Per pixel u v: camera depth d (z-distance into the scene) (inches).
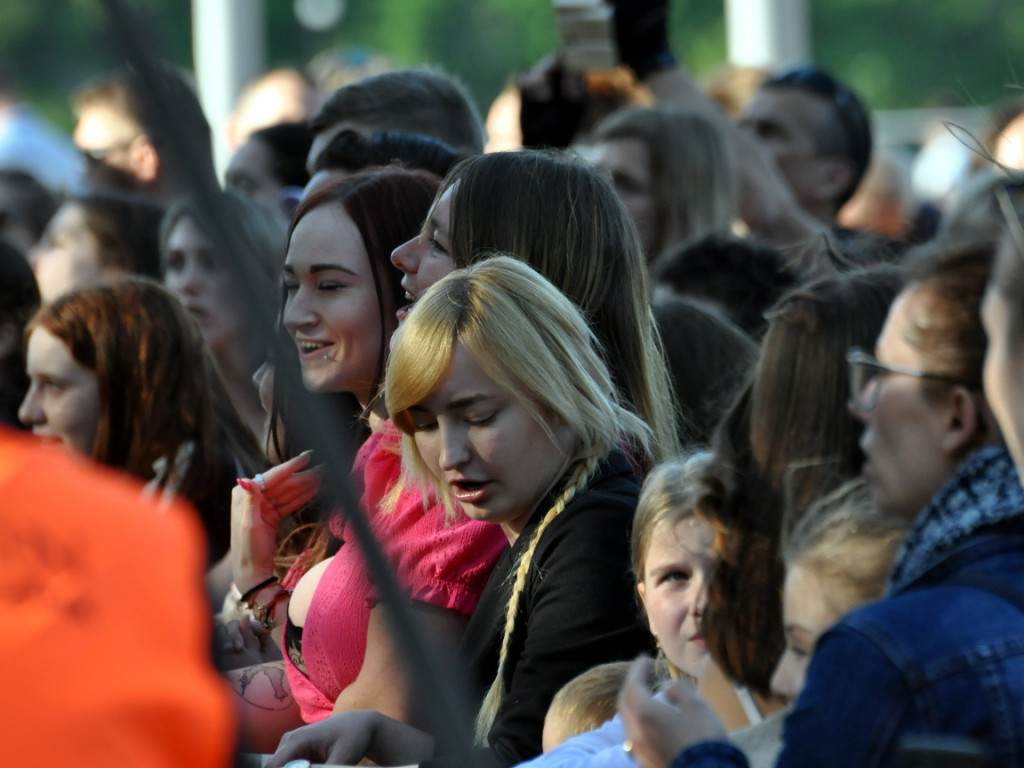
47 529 165.5
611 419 354.3
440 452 351.3
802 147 769.6
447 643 374.0
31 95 3253.0
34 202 981.8
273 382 438.0
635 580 338.3
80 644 160.6
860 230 728.3
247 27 1408.7
